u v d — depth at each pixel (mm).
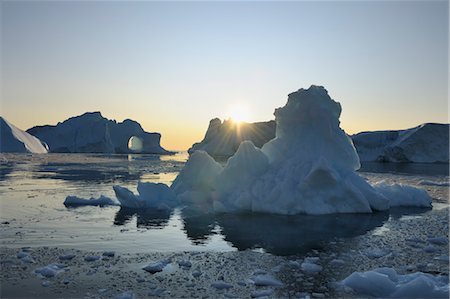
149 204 12500
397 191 13547
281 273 6113
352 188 11703
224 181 13008
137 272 6082
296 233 8914
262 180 12516
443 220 10469
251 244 7902
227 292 5352
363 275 5578
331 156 12789
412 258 6910
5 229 9078
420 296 5117
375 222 10219
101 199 13188
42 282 5605
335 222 10203
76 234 8656
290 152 13094
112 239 8234
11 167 30531
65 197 14195
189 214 11406
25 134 64500
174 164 39219
